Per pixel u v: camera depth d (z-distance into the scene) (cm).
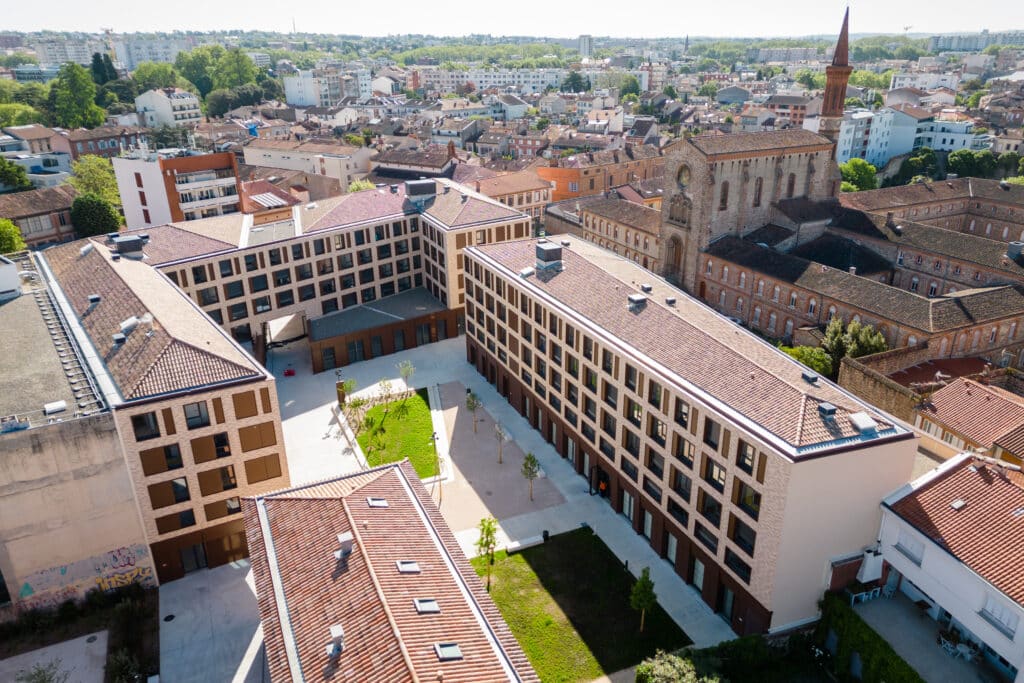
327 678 3341
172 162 11488
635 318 6212
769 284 10125
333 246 9638
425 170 17162
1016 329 8738
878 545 4759
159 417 5150
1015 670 4062
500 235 9975
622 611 5275
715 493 4994
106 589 5381
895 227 11188
